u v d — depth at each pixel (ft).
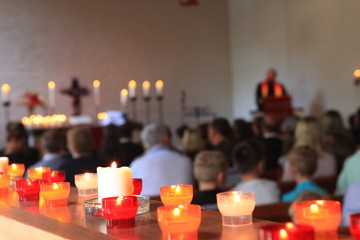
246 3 43.55
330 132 16.05
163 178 12.20
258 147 10.33
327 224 2.89
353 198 8.45
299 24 38.50
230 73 45.34
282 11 39.88
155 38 42.55
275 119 18.02
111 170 4.00
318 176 13.98
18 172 6.02
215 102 44.60
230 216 3.29
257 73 42.83
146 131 14.11
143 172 12.30
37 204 4.60
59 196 4.42
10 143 15.55
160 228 3.30
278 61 40.65
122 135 17.42
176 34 43.37
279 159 16.81
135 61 41.68
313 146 14.05
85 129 13.03
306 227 2.35
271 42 41.22
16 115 37.42
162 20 42.88
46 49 38.70
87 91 35.27
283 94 36.96
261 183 10.15
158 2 42.78
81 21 39.93
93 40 40.27
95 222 3.66
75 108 34.96
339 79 35.29
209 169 8.98
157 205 4.22
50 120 35.35
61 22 39.29
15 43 37.86
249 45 43.50
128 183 4.05
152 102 42.24
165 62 42.83
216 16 44.91
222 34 45.11
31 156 15.56
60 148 14.06
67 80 39.19
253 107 43.29
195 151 17.69
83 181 4.92
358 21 33.40
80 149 12.80
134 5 41.88
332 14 35.50
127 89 41.27
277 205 8.68
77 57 39.65
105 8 40.81
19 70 37.86
